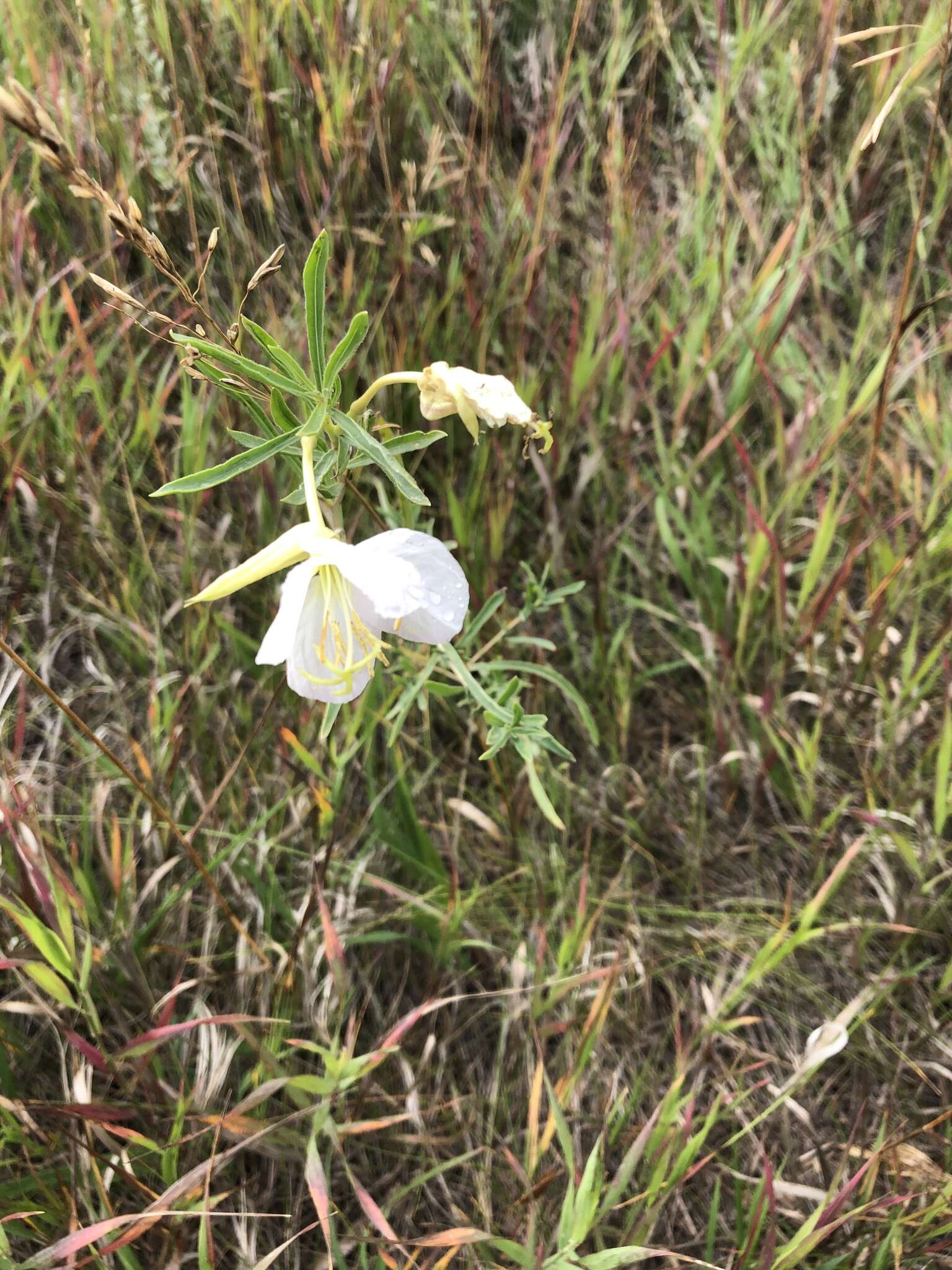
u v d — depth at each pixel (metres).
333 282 0.33
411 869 0.31
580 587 0.28
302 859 0.30
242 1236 0.24
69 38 0.40
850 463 0.38
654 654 0.36
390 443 0.21
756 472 0.34
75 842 0.28
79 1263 0.21
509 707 0.25
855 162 0.38
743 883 0.33
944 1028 0.29
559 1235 0.23
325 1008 0.27
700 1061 0.28
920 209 0.28
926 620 0.35
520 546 0.37
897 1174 0.25
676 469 0.35
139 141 0.34
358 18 0.39
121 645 0.32
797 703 0.35
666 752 0.34
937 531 0.35
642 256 0.39
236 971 0.27
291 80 0.38
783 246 0.36
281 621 0.18
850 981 0.30
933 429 0.35
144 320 0.34
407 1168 0.27
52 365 0.32
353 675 0.20
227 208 0.36
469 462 0.36
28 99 0.16
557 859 0.31
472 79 0.40
